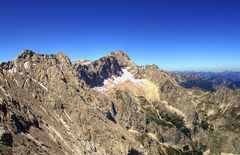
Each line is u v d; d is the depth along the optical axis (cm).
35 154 14162
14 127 15312
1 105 15875
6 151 12838
